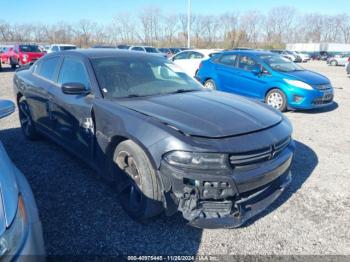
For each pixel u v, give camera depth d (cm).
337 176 399
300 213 314
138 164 272
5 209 167
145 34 5584
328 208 324
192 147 242
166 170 249
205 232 282
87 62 367
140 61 401
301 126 646
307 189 363
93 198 335
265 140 265
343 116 745
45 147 488
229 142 248
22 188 201
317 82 752
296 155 470
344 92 1166
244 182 248
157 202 271
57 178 379
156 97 336
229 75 864
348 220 304
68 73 397
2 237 156
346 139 558
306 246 267
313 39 7250
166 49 3192
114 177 313
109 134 303
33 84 466
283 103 762
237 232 283
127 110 295
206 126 261
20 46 2036
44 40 5800
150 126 265
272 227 291
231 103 328
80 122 353
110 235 275
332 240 275
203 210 250
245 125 272
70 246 260
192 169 242
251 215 265
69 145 393
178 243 267
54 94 405
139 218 285
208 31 5600
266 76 788
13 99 891
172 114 281
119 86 345
